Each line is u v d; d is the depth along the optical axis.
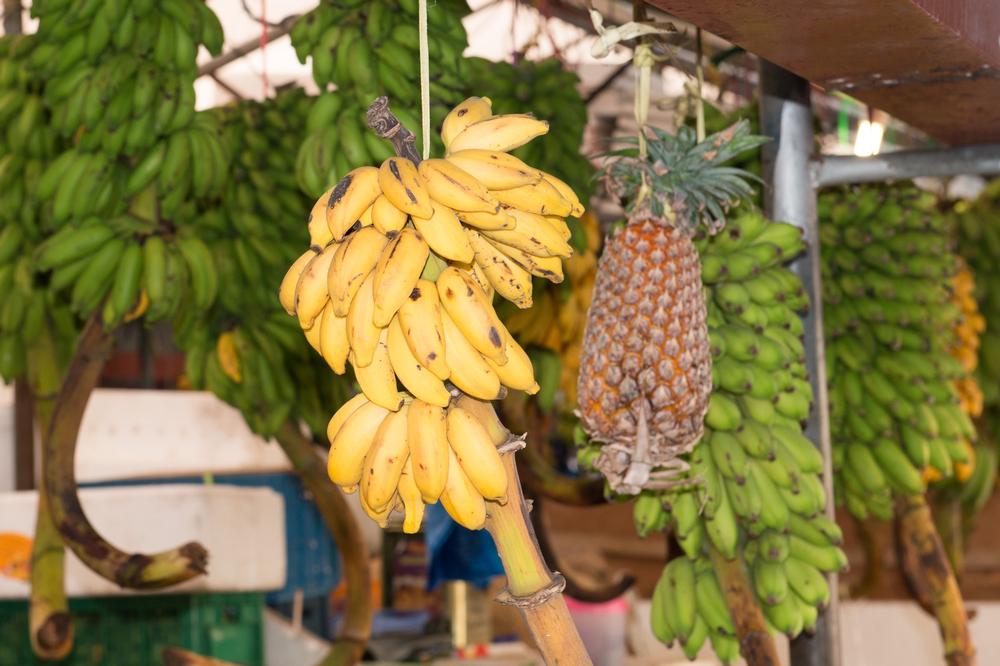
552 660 1.25
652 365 1.66
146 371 5.11
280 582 3.45
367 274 1.18
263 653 3.41
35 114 2.78
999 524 7.10
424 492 1.22
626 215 1.87
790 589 2.10
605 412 1.68
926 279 2.70
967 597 6.26
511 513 1.27
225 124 2.88
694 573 2.19
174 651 2.78
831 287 2.68
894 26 1.56
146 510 3.18
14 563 3.23
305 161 2.32
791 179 2.30
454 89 2.40
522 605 1.25
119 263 2.47
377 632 4.39
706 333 1.74
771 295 2.06
